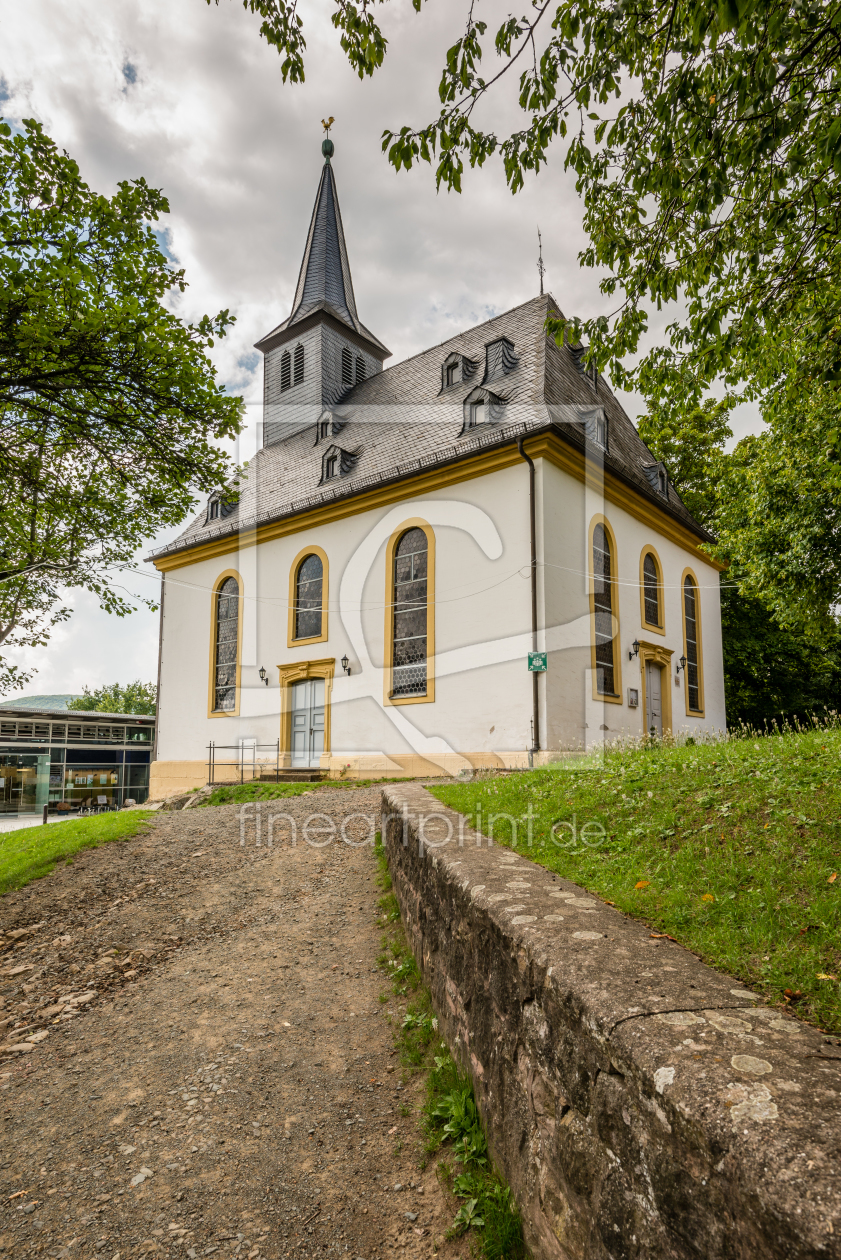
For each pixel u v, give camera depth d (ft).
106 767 113.60
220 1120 12.50
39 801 105.19
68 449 32.99
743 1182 4.48
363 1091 13.21
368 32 14.98
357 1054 14.52
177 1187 10.85
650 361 21.08
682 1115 5.18
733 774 17.52
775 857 11.98
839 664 83.46
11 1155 11.79
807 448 48.11
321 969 18.67
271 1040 15.25
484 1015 10.77
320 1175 10.98
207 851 29.76
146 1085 13.75
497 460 47.96
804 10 11.19
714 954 9.17
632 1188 5.87
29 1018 16.71
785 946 9.07
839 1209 3.89
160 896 24.57
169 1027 16.02
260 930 21.50
